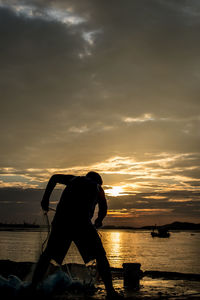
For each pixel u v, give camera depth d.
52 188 4.03
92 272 4.62
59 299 3.45
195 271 25.98
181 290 4.40
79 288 4.10
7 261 6.34
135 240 129.62
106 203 4.15
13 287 3.63
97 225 4.13
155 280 5.61
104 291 4.09
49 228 4.28
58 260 3.77
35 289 3.64
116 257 38.97
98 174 4.24
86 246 3.81
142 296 3.78
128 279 4.70
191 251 62.41
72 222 3.79
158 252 56.56
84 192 3.90
